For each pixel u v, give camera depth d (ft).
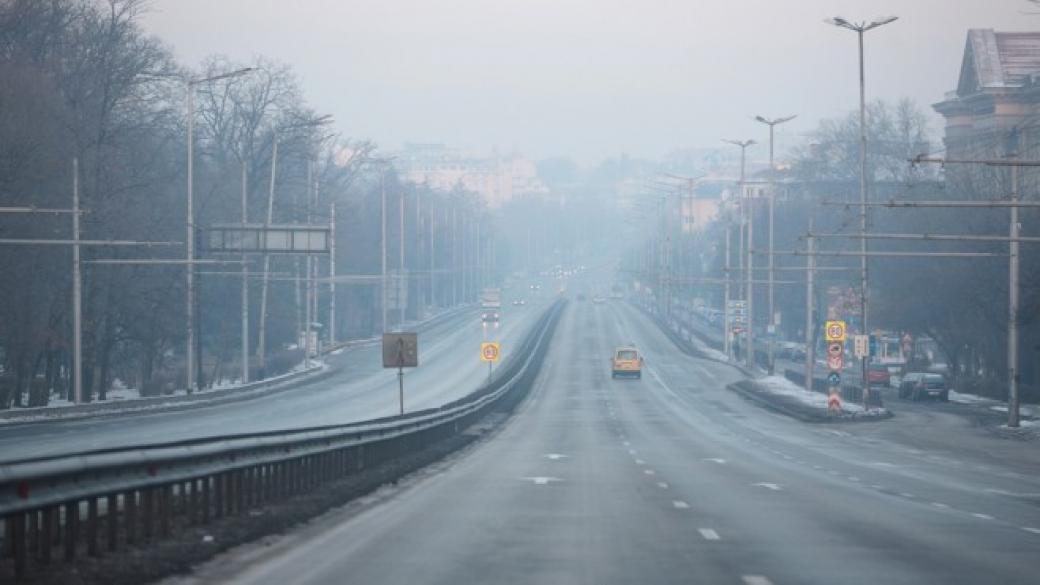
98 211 401.49
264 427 316.19
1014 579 87.81
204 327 611.88
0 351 444.96
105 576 80.69
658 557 99.09
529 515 132.77
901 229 551.59
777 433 343.26
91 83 439.22
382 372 590.96
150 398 386.52
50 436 275.80
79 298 361.30
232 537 102.73
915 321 542.16
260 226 423.64
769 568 92.94
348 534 114.52
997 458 258.16
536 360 617.62
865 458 253.03
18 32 444.55
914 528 120.78
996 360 514.27
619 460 236.22
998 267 439.22
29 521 86.17
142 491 95.76
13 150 358.64
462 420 326.03
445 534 114.83
